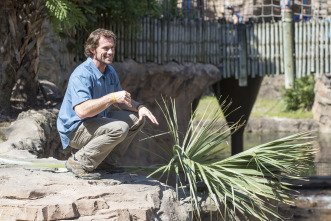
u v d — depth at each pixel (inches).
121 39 507.5
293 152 194.4
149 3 530.9
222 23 611.5
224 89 703.7
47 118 299.6
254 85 697.0
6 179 171.6
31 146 248.8
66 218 150.3
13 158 213.0
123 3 464.1
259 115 1085.8
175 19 571.2
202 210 185.2
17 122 273.9
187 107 603.8
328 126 980.6
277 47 600.1
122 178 183.8
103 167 190.1
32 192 157.4
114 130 169.0
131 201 164.6
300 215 343.6
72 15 305.6
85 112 165.9
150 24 547.8
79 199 157.3
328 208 361.7
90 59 175.9
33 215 147.6
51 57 398.6
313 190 410.3
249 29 607.5
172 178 411.5
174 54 570.3
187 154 194.4
